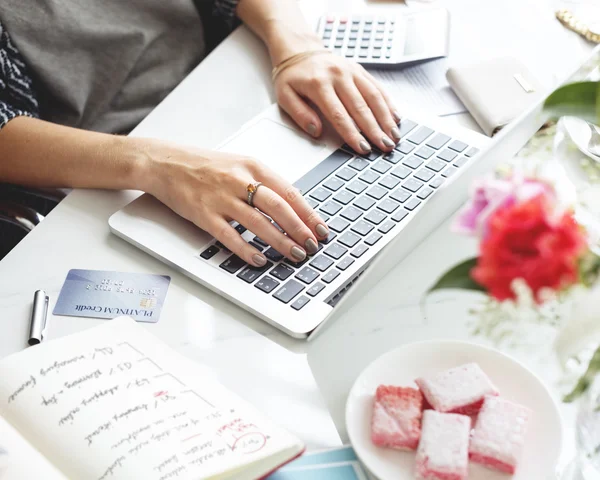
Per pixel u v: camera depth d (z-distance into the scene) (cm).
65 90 99
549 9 103
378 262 60
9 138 86
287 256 71
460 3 105
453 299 64
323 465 56
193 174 77
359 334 64
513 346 57
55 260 74
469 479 52
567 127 69
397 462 54
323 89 88
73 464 53
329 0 109
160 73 108
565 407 56
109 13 102
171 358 62
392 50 97
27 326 68
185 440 54
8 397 57
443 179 80
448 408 55
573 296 42
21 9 95
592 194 54
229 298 69
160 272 73
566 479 53
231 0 104
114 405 56
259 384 62
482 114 86
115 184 81
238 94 94
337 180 81
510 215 40
